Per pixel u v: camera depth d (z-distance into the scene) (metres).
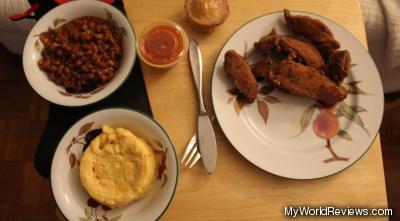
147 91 0.54
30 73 0.50
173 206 0.49
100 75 0.51
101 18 0.54
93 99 0.49
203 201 0.49
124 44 0.53
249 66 0.57
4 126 0.98
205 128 0.51
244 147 0.51
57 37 0.53
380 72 0.85
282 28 0.58
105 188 0.46
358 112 0.54
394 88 0.90
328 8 0.61
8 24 0.76
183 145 0.52
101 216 0.46
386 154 1.00
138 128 0.48
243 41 0.56
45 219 0.91
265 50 0.56
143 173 0.46
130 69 0.50
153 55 0.53
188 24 0.58
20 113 0.99
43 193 0.92
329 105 0.54
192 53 0.56
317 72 0.54
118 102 0.53
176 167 0.46
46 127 0.52
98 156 0.47
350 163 0.51
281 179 0.51
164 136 0.47
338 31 0.57
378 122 0.53
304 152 0.52
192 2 0.56
